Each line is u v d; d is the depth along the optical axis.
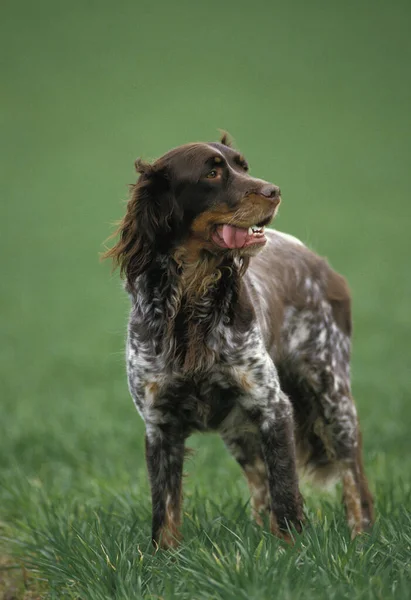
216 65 60.38
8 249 34.09
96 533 7.31
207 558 6.20
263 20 67.56
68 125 51.75
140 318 7.43
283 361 8.38
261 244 7.12
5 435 13.16
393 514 7.56
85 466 11.69
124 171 45.16
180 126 50.38
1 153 48.06
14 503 9.59
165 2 70.75
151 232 7.32
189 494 9.00
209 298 7.25
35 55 61.62
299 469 8.59
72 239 35.59
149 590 6.21
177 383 7.32
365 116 52.44
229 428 7.72
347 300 8.91
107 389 17.34
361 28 66.19
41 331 23.41
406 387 16.44
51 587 7.08
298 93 56.06
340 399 8.52
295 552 6.27
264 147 47.22
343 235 33.75
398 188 41.38
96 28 65.88
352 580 5.75
